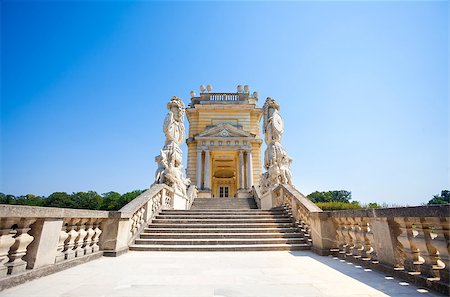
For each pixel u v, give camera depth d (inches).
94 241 248.5
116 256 251.9
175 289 142.0
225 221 376.5
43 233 164.2
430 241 141.7
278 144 541.6
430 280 136.9
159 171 498.6
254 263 220.2
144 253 276.1
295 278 166.4
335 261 229.6
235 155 1080.8
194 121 1102.4
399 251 171.8
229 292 136.9
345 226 248.7
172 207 478.9
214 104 1096.2
